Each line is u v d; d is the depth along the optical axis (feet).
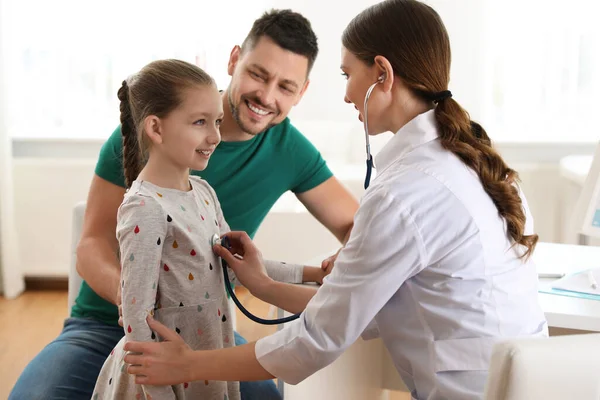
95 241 6.53
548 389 3.34
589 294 5.87
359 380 6.48
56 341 6.47
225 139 6.80
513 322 4.56
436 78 4.72
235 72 6.60
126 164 5.49
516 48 14.76
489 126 15.08
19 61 14.58
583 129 14.79
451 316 4.49
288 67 6.41
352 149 14.76
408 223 4.33
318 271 5.97
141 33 14.61
